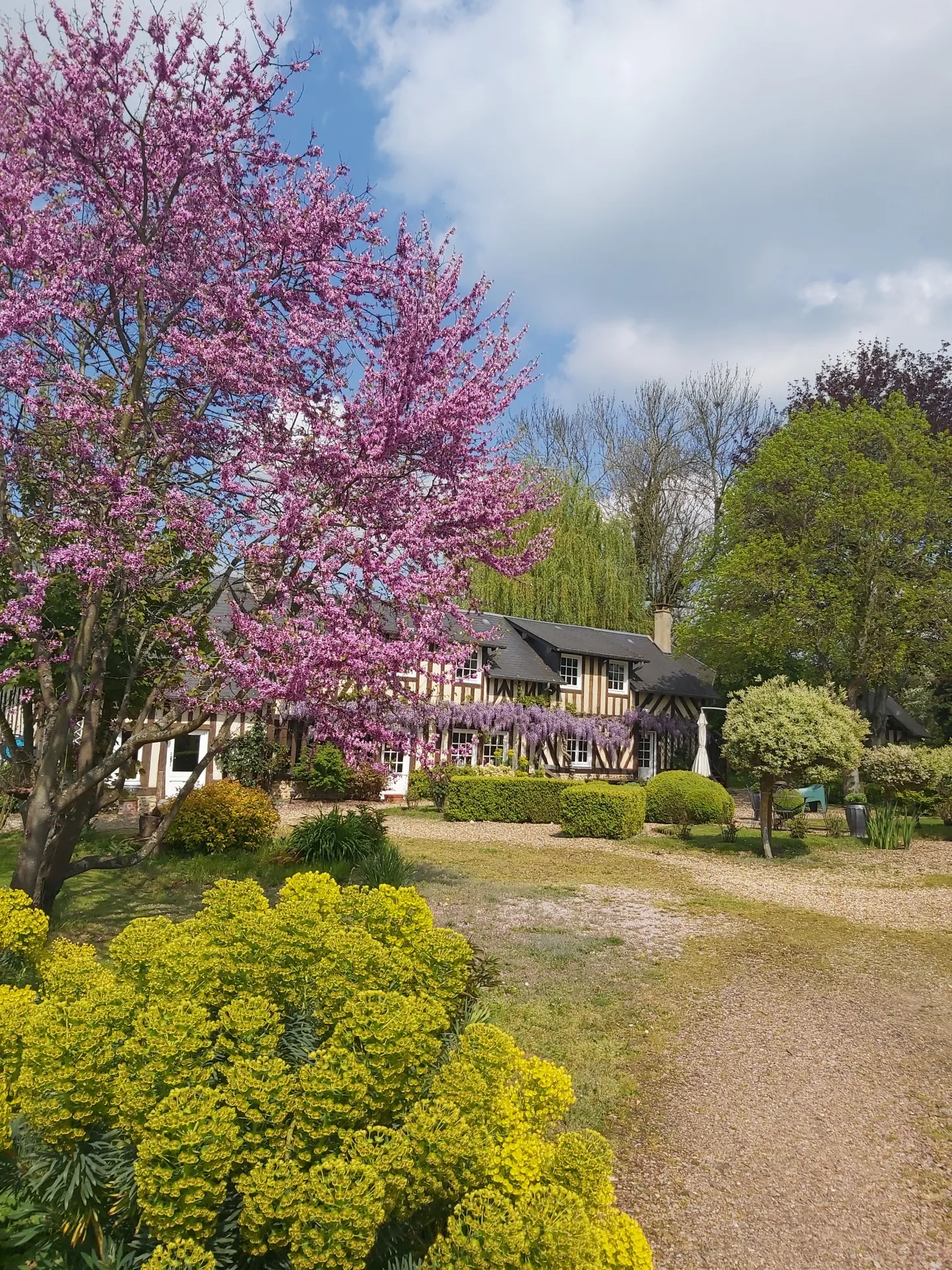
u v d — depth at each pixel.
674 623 34.19
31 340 6.00
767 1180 3.92
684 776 18.27
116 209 6.70
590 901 9.76
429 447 7.06
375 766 7.43
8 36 6.24
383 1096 2.28
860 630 20.89
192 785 7.27
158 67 6.22
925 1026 5.98
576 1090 4.67
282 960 2.74
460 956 3.13
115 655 9.49
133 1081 2.16
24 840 6.48
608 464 35.22
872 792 22.48
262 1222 2.01
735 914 9.48
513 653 24.58
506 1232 1.97
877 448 21.23
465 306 7.25
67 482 6.17
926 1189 3.89
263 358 6.48
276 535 6.23
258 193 6.89
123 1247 2.19
